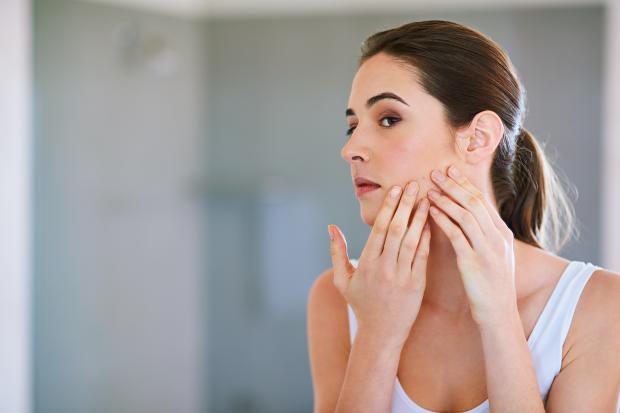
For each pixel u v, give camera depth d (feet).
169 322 11.11
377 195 3.32
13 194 8.91
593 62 10.80
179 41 11.16
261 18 11.46
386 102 3.24
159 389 10.99
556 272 3.34
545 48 10.91
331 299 3.89
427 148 3.22
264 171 11.53
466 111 3.23
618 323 3.09
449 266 3.43
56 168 9.57
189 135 11.36
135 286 10.62
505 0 10.91
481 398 3.32
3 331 8.84
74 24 9.77
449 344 3.45
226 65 11.56
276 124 11.48
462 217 3.08
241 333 11.55
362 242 11.25
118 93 10.32
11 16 8.79
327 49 11.34
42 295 9.48
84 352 9.98
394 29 3.34
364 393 3.22
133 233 10.57
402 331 3.24
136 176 10.59
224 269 11.60
